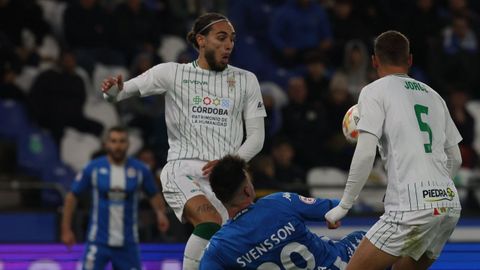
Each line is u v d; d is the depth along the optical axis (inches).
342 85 1437.0
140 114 1423.5
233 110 717.9
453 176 675.4
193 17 1614.2
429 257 671.1
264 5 1668.3
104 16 1510.8
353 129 682.8
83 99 1409.9
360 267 636.7
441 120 652.7
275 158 1283.2
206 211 690.2
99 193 1056.2
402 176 629.0
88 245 1056.2
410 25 1637.6
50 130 1396.4
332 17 1641.2
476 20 1729.8
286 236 623.8
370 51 1614.2
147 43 1541.6
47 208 1234.0
